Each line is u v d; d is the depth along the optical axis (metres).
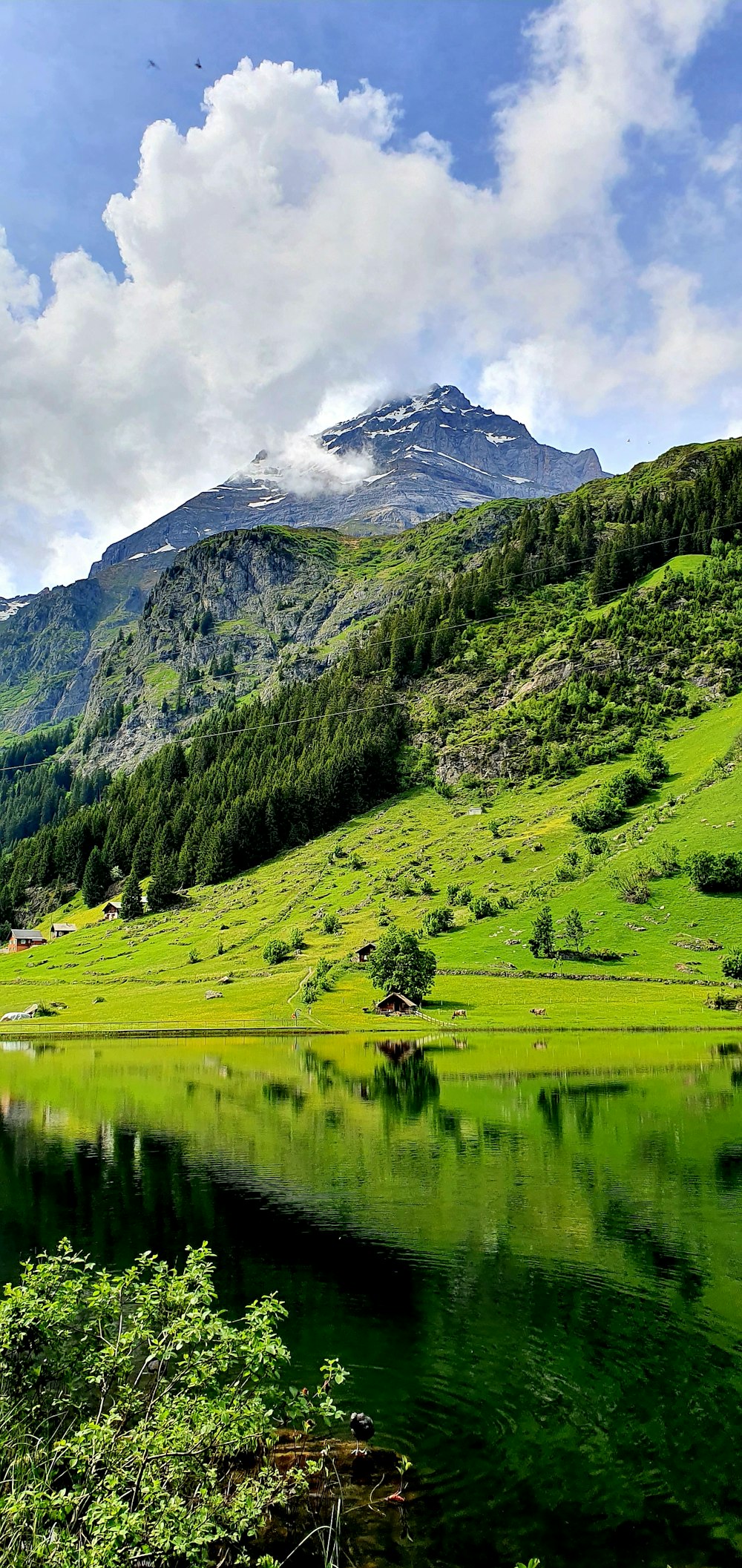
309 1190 46.28
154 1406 19.48
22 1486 17.28
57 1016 147.38
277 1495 19.44
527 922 164.50
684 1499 20.55
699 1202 43.34
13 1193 46.12
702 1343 28.47
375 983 137.12
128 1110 70.19
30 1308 19.12
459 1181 47.66
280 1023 130.38
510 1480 21.17
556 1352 27.81
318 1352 27.77
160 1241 38.38
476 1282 33.53
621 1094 74.19
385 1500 20.28
